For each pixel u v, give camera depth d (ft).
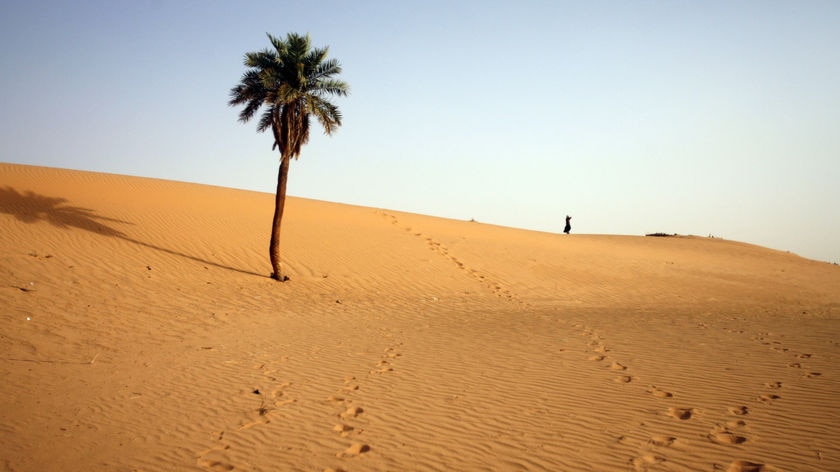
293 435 20.48
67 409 23.61
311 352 34.32
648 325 41.98
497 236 113.29
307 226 94.73
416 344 36.50
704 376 25.44
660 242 142.51
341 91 64.64
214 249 73.51
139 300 47.57
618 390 24.09
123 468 17.83
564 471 16.51
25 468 17.81
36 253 57.00
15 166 96.58
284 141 63.87
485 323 45.34
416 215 128.67
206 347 35.40
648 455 17.17
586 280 82.48
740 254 127.85
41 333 35.81
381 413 22.65
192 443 19.88
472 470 16.99
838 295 82.79
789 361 27.40
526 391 24.68
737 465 16.14
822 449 16.75
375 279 71.61
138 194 93.66
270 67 61.46
